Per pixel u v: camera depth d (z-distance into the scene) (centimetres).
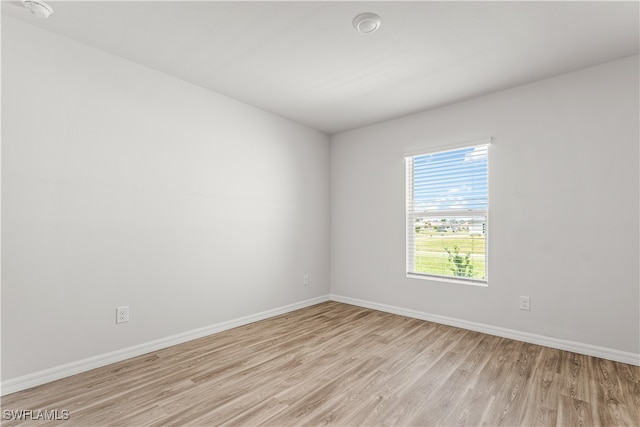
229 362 243
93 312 233
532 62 254
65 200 221
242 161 339
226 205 323
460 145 328
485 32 215
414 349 268
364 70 270
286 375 222
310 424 168
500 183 303
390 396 195
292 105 347
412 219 372
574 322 262
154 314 267
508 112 300
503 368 232
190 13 199
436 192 352
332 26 211
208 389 203
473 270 324
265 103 343
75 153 226
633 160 241
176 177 284
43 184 212
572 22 203
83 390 201
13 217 201
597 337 253
